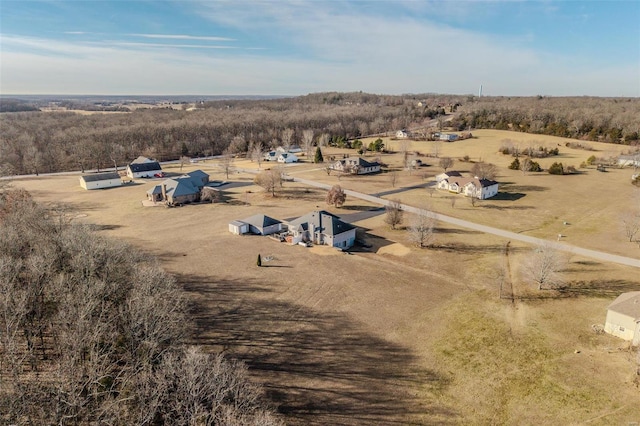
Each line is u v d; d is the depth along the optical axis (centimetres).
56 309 3688
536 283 5469
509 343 4156
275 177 10212
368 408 3291
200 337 4147
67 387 2745
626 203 9344
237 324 4419
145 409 2684
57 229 5050
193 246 6719
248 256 6316
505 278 5628
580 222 8138
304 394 3419
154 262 5459
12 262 3894
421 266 6044
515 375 3688
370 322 4538
